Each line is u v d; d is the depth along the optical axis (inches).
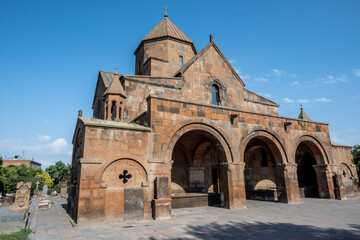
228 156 574.2
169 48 944.9
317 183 834.8
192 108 548.4
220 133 576.1
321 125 789.9
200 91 769.6
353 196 831.7
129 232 347.6
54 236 330.6
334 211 526.0
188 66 772.0
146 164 467.2
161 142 491.5
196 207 611.2
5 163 2704.2
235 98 825.5
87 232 349.4
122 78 691.4
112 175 434.0
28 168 2081.7
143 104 692.1
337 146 894.4
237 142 595.2
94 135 430.0
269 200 733.3
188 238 313.6
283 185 663.1
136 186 450.6
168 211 455.5
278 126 681.6
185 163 796.0
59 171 2578.7
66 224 423.5
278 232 342.0
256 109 879.1
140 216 440.5
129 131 463.5
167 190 466.6
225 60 837.2
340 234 324.8
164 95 722.2
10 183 1707.7
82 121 450.3
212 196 661.3
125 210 429.1
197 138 733.9
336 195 748.0
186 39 1009.5
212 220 435.8
